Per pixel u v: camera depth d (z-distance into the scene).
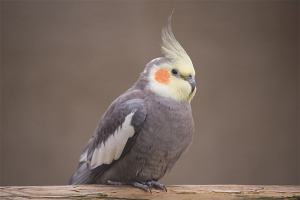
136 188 4.93
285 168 10.84
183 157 10.70
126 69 11.20
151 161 4.96
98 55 11.29
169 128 4.94
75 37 11.39
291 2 11.52
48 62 11.20
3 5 11.21
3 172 10.49
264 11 11.56
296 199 4.80
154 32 11.40
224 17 11.52
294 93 11.31
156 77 5.27
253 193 4.84
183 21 11.41
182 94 5.19
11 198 4.52
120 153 5.02
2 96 10.88
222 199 4.83
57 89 11.09
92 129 10.83
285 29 11.50
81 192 4.70
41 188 4.64
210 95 11.15
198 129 10.92
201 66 11.27
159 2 11.53
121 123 5.02
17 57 11.13
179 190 4.90
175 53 5.32
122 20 11.47
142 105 4.99
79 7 11.52
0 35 11.12
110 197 4.77
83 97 11.05
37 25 11.34
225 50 11.41
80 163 5.67
